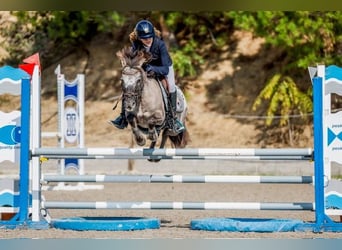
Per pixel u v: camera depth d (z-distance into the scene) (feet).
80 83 101.50
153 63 62.03
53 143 144.05
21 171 62.59
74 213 78.84
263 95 139.54
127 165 133.08
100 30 156.87
